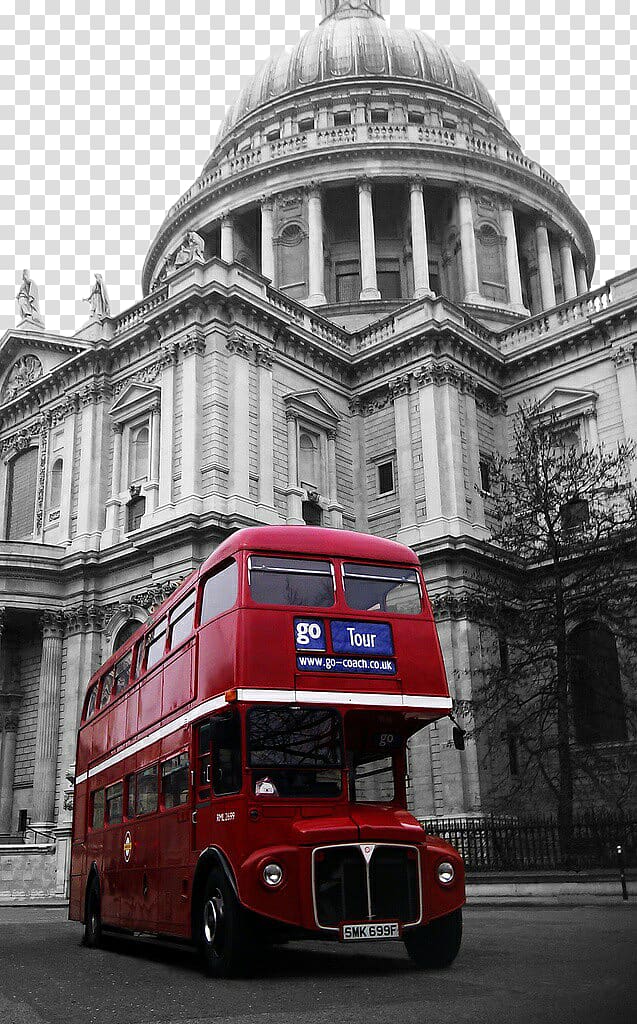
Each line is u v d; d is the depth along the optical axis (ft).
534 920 68.49
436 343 163.02
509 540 137.90
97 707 76.54
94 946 65.77
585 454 137.90
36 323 193.47
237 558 49.21
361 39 257.55
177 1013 35.50
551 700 128.26
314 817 45.16
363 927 43.04
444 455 157.07
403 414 164.45
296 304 170.09
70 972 49.47
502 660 143.95
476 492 158.92
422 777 139.03
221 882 44.80
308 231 223.71
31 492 177.27
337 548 50.90
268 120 249.34
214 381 146.61
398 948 59.67
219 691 47.50
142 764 59.77
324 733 46.65
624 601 130.52
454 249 231.30
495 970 43.57
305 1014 34.09
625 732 138.10
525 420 146.72
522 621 125.39
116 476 159.43
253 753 45.16
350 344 179.32
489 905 86.28
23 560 155.53
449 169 228.43
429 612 51.65
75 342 171.94
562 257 248.11
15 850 127.54
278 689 46.39
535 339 174.60
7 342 185.57
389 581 51.37
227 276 156.25
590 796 137.18
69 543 161.89
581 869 94.53
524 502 134.31
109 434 164.35
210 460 142.61
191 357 149.18
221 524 139.54
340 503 164.86
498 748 140.36
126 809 62.59
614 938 22.59
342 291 229.45
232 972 44.21
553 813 139.13
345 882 43.34
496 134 256.52
